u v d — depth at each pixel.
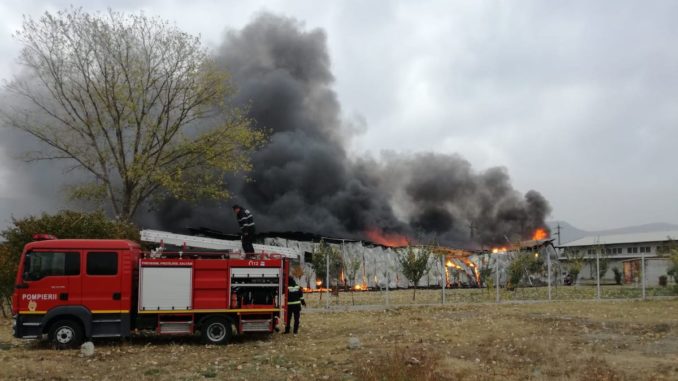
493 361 10.44
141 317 12.96
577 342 12.74
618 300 25.28
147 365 10.56
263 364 10.57
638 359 10.47
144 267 12.98
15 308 12.38
